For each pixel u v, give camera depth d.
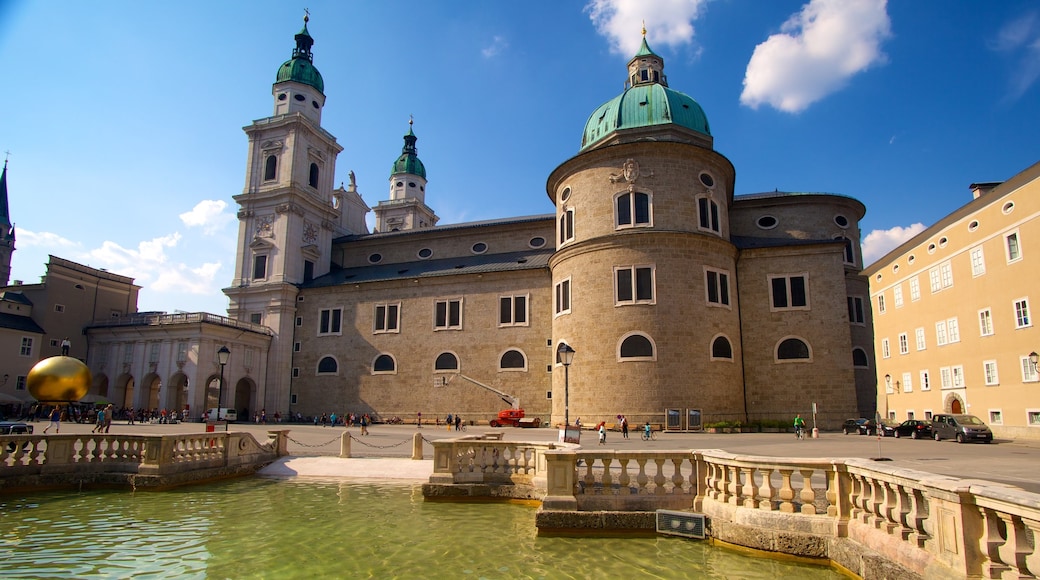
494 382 48.53
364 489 19.48
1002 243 30.62
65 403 23.14
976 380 32.66
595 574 10.48
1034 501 6.13
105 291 62.00
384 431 40.47
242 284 59.12
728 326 40.25
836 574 10.15
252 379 54.75
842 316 40.78
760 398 41.03
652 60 54.78
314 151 63.19
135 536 13.24
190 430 37.94
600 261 40.31
